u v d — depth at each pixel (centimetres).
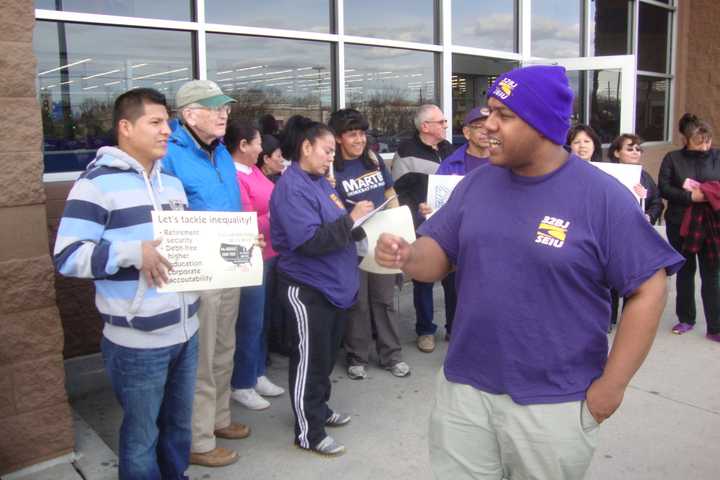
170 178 287
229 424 378
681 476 340
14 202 304
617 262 191
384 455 359
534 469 202
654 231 190
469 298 206
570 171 196
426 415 407
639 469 346
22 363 312
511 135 192
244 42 527
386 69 638
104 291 259
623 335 193
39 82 426
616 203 190
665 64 1040
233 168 359
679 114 1057
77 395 429
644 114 1005
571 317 195
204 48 499
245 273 289
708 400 429
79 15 435
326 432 384
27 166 306
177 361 281
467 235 206
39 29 424
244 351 406
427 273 226
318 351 346
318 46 581
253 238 292
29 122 305
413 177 495
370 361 499
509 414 201
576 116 856
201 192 330
